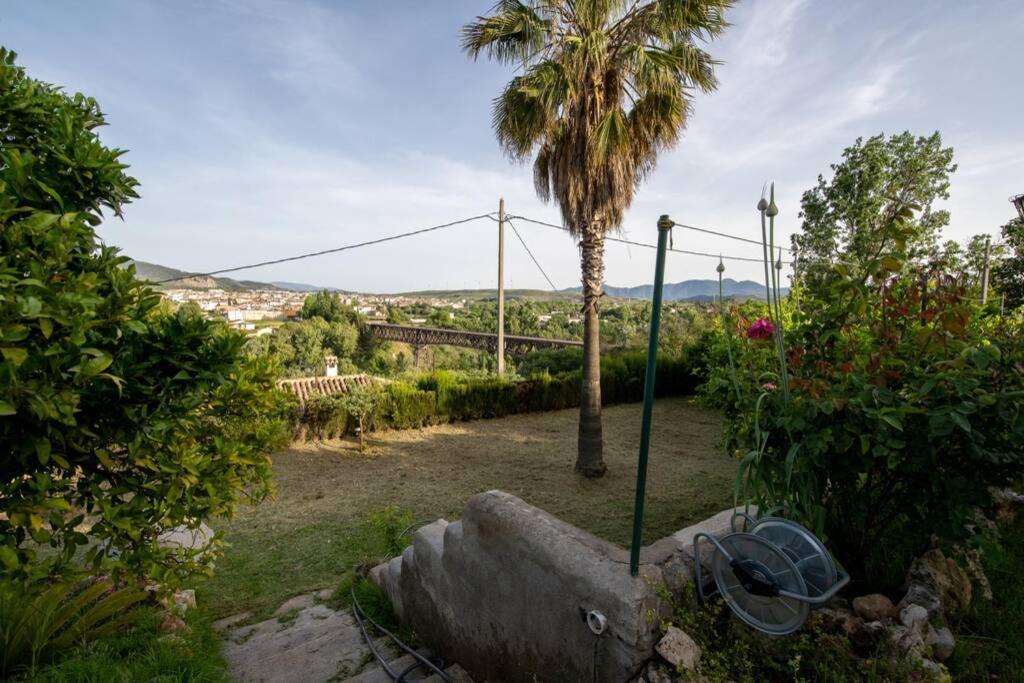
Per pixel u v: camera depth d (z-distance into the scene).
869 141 13.88
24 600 2.38
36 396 1.55
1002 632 1.76
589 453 7.33
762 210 1.85
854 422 1.64
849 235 14.05
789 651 1.60
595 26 6.14
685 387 13.97
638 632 1.56
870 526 1.92
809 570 1.48
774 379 2.01
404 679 2.58
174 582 2.40
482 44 6.64
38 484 1.80
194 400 2.16
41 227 1.71
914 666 1.41
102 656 2.33
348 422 9.75
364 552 5.05
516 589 2.10
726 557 1.61
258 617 3.85
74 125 2.30
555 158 6.93
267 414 3.28
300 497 6.67
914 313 1.82
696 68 6.34
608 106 6.54
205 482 2.42
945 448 1.65
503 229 12.49
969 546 1.68
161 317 2.32
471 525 2.37
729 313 2.43
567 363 16.05
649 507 6.11
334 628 3.41
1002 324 2.58
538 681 2.02
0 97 2.04
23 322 1.64
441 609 2.72
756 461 1.77
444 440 9.55
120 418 2.03
